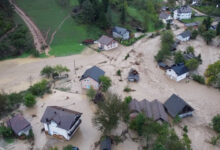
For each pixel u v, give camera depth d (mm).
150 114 47250
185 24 106312
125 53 80438
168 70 65250
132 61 74875
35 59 74000
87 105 53406
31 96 51219
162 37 84250
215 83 60875
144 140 43656
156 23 104875
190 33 92562
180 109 48094
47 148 41781
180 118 47406
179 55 69875
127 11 111188
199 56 73062
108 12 101750
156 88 60625
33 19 94250
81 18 97375
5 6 88500
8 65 70125
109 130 42375
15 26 86312
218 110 52812
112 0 112625
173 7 130250
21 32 80125
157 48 85062
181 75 63531
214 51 83250
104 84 56312
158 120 45656
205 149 42375
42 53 77438
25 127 43719
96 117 43844
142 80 64125
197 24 105938
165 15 112000
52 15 98875
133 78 62844
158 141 38281
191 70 67812
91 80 57438
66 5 106875
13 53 74812
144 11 114562
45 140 43594
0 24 79938
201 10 128125
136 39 91875
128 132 45594
